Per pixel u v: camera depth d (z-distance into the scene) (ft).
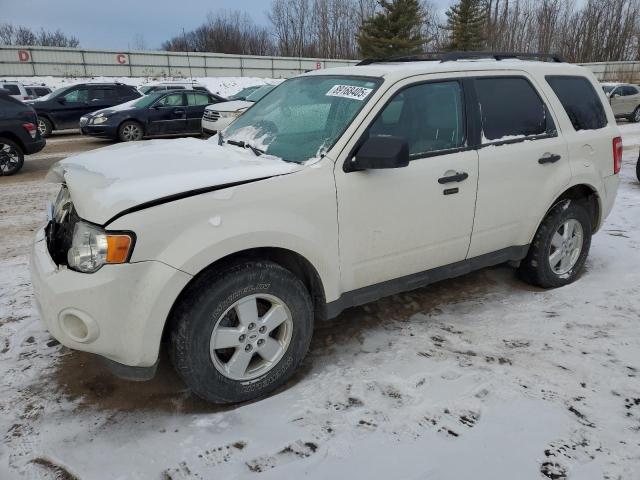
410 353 10.37
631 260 15.34
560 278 13.52
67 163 9.60
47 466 7.47
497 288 13.60
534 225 12.47
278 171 8.80
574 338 10.87
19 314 12.12
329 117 10.08
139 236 7.39
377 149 8.73
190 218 7.76
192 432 8.16
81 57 128.26
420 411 8.53
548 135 12.42
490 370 9.69
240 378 8.70
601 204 13.85
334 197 9.08
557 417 8.33
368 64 12.53
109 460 7.57
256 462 7.49
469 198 10.94
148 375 8.08
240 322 8.51
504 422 8.23
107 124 44.86
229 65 144.36
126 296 7.48
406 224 10.14
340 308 9.87
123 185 7.93
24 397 9.08
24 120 31.14
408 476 7.15
